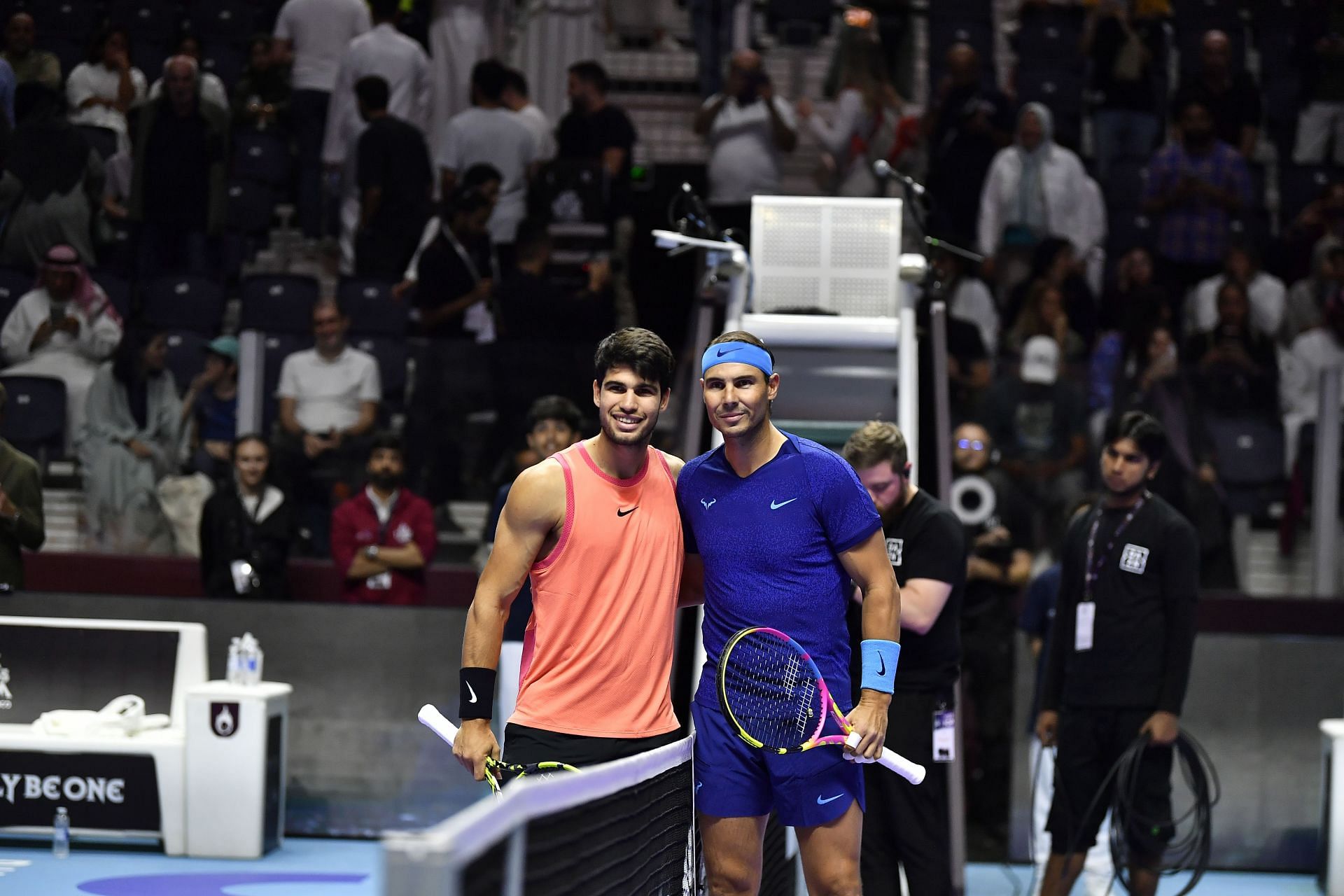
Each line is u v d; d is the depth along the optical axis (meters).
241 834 9.91
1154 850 8.16
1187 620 7.95
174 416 11.66
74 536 11.64
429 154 14.96
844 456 7.05
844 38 16.42
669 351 5.31
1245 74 17.42
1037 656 9.98
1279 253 15.89
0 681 10.47
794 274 10.15
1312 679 10.71
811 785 5.34
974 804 10.80
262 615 10.99
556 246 14.91
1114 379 10.99
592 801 3.87
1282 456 10.98
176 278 13.97
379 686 10.97
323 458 11.43
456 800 10.89
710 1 18.69
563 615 5.25
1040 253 14.23
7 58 16.72
